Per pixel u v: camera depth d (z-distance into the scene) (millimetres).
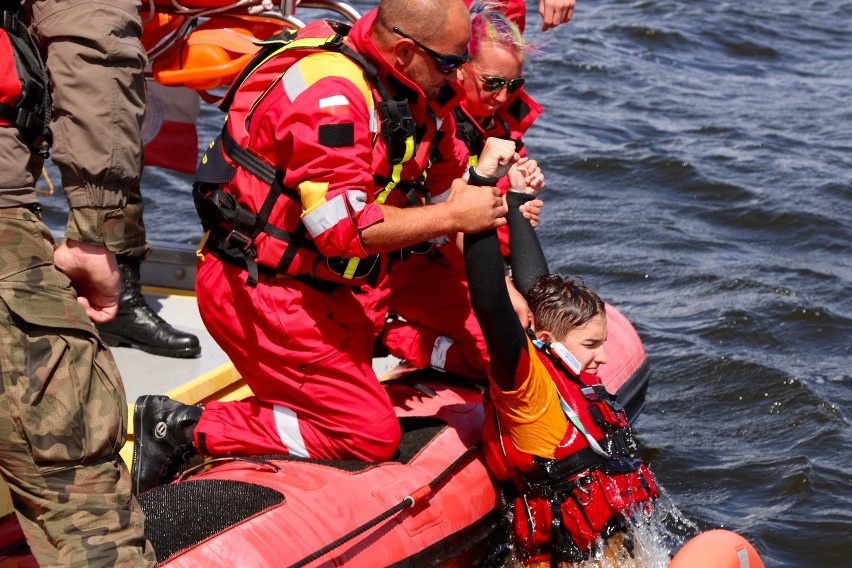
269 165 3656
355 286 3896
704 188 9422
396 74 3641
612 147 10336
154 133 5648
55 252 3570
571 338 4203
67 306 3043
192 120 5668
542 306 4258
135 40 3672
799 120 11664
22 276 2990
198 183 3762
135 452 4012
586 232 8438
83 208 3537
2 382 2961
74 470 3016
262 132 3648
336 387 3873
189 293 5684
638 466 4094
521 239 4504
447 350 4672
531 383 3906
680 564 3695
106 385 3100
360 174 3494
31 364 2980
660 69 13289
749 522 4898
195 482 3652
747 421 5789
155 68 4973
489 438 4141
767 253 8188
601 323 4234
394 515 3760
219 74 4934
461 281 4629
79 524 3000
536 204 4609
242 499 3545
